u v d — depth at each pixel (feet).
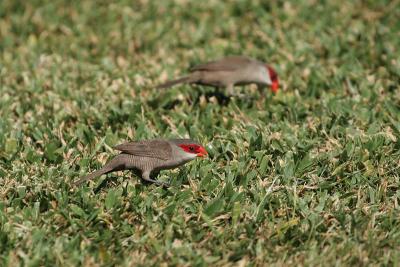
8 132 49.32
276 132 48.03
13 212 38.19
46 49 69.31
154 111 52.90
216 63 55.47
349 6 76.64
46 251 34.68
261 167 42.60
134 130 49.19
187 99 56.08
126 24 74.33
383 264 34.12
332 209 38.65
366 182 41.32
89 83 59.88
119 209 38.40
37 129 48.57
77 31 73.05
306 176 42.16
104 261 34.24
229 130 49.01
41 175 42.50
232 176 41.47
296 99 55.16
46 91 58.18
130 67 63.72
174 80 55.47
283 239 36.19
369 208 38.73
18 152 45.75
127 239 36.06
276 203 38.96
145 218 37.81
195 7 77.71
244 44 68.74
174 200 39.40
